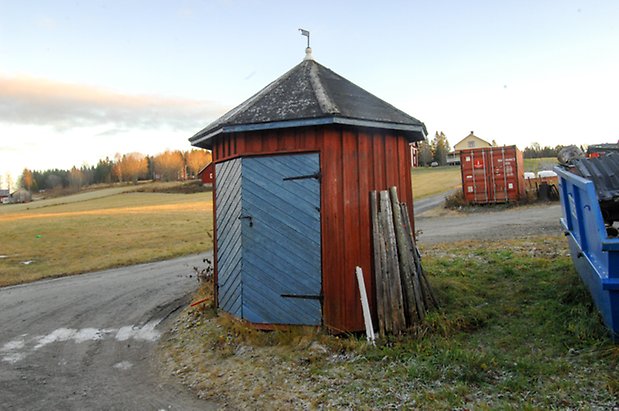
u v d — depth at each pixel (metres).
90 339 7.76
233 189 6.97
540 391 4.05
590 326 4.98
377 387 4.61
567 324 5.29
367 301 6.26
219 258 7.55
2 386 5.88
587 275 5.41
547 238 10.74
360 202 6.54
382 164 6.88
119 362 6.63
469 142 82.62
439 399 4.18
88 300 10.50
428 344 5.40
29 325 8.74
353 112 6.30
